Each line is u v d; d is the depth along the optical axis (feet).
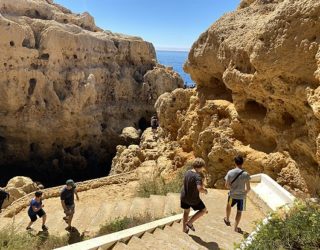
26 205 53.47
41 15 104.27
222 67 48.93
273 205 32.32
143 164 66.44
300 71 34.55
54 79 93.76
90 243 23.26
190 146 57.26
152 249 23.32
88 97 99.35
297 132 37.09
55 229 41.19
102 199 53.47
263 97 40.91
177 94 64.95
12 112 89.10
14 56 86.02
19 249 31.07
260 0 47.34
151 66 125.29
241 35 43.93
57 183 98.48
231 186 27.58
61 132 95.96
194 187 25.34
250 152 41.86
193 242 24.95
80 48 99.71
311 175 34.86
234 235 27.14
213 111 49.24
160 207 41.57
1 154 94.43
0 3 92.84
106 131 105.70
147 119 117.08
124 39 119.24
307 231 17.84
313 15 33.32
